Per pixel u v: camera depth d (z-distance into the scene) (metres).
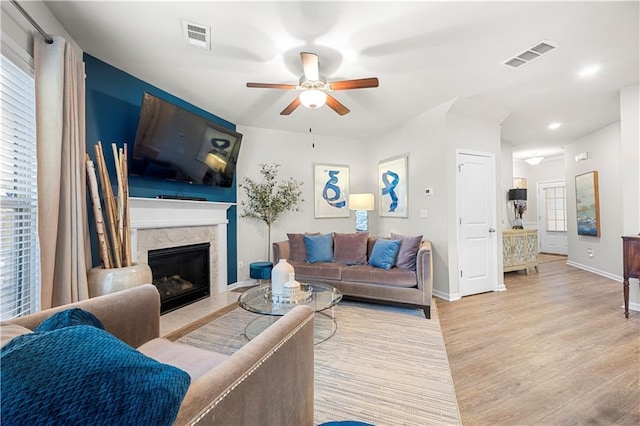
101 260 2.20
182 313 3.12
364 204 4.57
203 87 3.12
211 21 2.02
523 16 2.00
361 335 2.56
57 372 0.54
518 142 5.82
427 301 2.99
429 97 3.43
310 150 4.93
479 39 2.26
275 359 0.96
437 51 2.42
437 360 2.12
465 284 3.79
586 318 2.94
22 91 1.67
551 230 7.46
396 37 2.22
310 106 2.71
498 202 4.07
